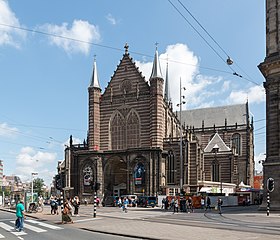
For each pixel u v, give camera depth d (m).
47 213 56.16
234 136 136.25
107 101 100.56
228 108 143.12
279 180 49.03
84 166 98.56
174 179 92.81
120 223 35.44
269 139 51.09
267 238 21.72
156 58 96.12
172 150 93.62
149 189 89.75
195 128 142.62
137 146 95.69
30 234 27.80
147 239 23.94
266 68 51.50
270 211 48.66
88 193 97.12
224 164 116.19
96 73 102.56
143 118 95.69
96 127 99.94
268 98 51.81
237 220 37.06
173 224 33.22
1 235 27.27
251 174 132.88
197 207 72.00
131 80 98.56
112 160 96.62
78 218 43.56
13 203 89.38
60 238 24.91
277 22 51.56
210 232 25.72
